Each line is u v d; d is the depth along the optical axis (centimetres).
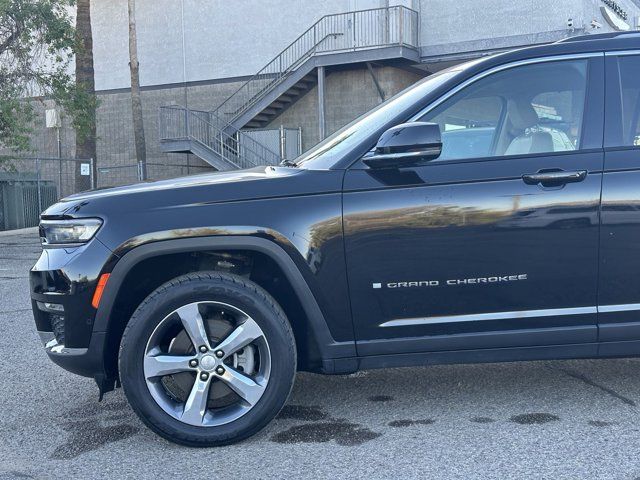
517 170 360
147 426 357
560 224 356
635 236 358
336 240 358
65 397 457
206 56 2583
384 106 409
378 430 375
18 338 628
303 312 382
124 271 354
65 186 2883
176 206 360
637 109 372
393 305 361
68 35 1977
